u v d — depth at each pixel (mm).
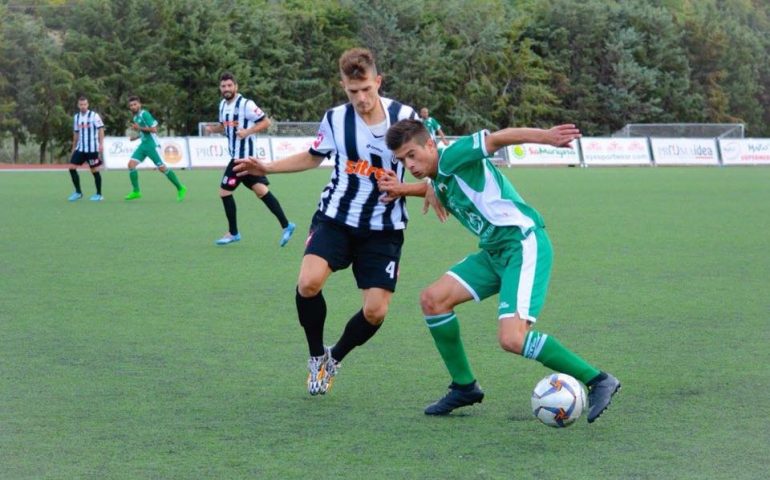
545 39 85062
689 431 7617
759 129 93812
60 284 14945
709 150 63406
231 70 72500
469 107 80750
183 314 12594
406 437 7492
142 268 16672
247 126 20062
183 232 22484
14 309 12867
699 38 89688
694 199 33031
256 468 6734
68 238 21141
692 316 12484
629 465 6793
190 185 39969
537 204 30734
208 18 73062
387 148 8711
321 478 6527
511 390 8922
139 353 10375
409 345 10852
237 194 36094
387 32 79562
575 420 7656
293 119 76375
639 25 87750
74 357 10164
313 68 77438
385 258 8961
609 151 61719
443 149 7926
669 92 87188
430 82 79250
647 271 16422
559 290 14461
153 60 70625
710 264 17312
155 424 7809
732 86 91188
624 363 9953
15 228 23125
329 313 12781
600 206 30031
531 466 6773
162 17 71562
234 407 8344
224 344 10852
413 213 27859
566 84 84188
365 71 8555
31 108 66625
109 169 52812
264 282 15234
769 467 6734
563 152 60469
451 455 7035
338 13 79438
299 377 9438
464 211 8016
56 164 66812
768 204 31047
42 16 73062
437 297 8039
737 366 9805
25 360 10000
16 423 7801
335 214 8961
